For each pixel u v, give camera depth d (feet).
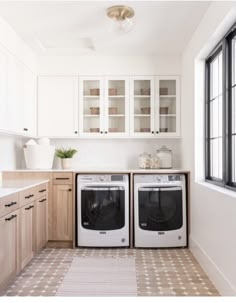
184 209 10.83
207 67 9.84
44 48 11.50
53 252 10.37
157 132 12.18
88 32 9.95
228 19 6.99
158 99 12.19
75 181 10.94
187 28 9.57
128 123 12.21
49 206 10.81
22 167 12.59
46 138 11.88
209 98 9.78
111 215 10.76
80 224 10.77
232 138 7.78
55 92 12.19
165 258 9.75
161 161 12.28
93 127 12.35
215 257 7.66
